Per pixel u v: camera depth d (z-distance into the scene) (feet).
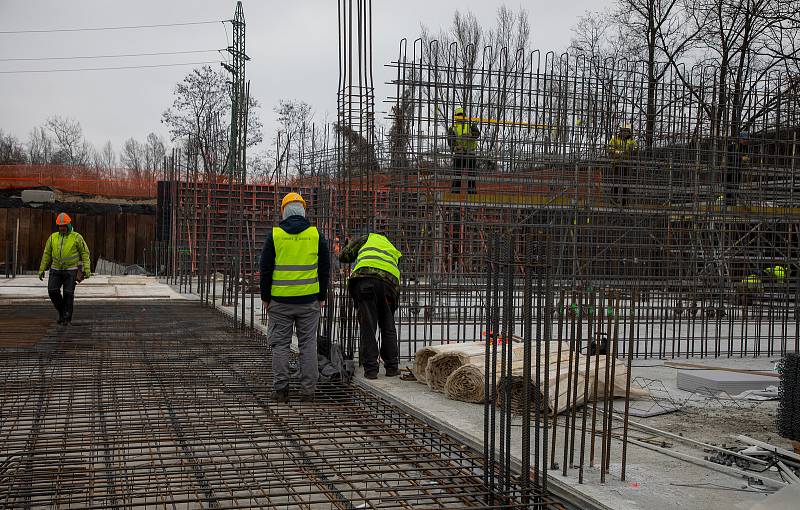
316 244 23.54
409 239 31.76
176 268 89.25
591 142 37.47
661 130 38.40
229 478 14.97
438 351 24.94
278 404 22.58
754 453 17.04
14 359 29.27
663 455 17.65
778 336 39.04
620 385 23.52
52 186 116.16
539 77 35.53
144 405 21.33
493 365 15.33
